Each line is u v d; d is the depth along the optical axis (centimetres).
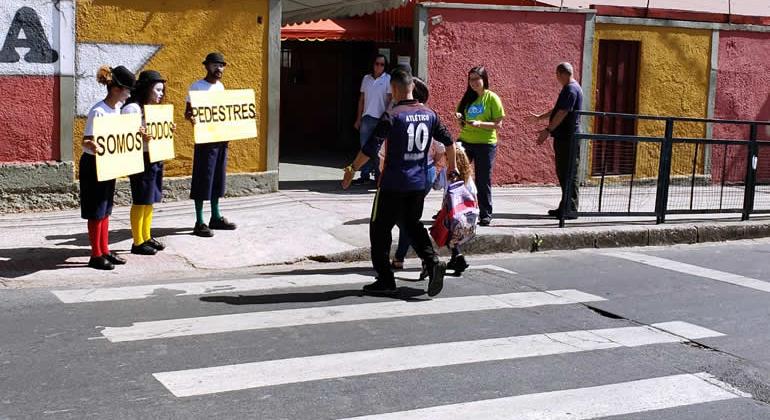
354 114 1836
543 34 1445
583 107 1490
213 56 1011
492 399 580
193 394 566
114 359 622
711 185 1259
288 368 620
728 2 1752
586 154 1168
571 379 626
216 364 621
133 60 1127
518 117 1448
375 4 1381
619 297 866
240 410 544
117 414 529
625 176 1196
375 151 798
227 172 1220
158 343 661
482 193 1123
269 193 1261
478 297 840
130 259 905
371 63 1770
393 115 797
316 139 1858
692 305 846
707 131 1608
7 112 1049
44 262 876
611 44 1520
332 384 595
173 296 793
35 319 707
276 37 1238
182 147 1180
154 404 547
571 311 806
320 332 706
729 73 1612
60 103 1080
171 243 970
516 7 1417
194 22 1166
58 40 1070
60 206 1095
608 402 586
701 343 726
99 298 775
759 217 1301
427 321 752
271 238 1013
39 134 1073
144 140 896
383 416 544
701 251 1137
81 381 579
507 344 699
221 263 925
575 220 1193
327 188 1341
